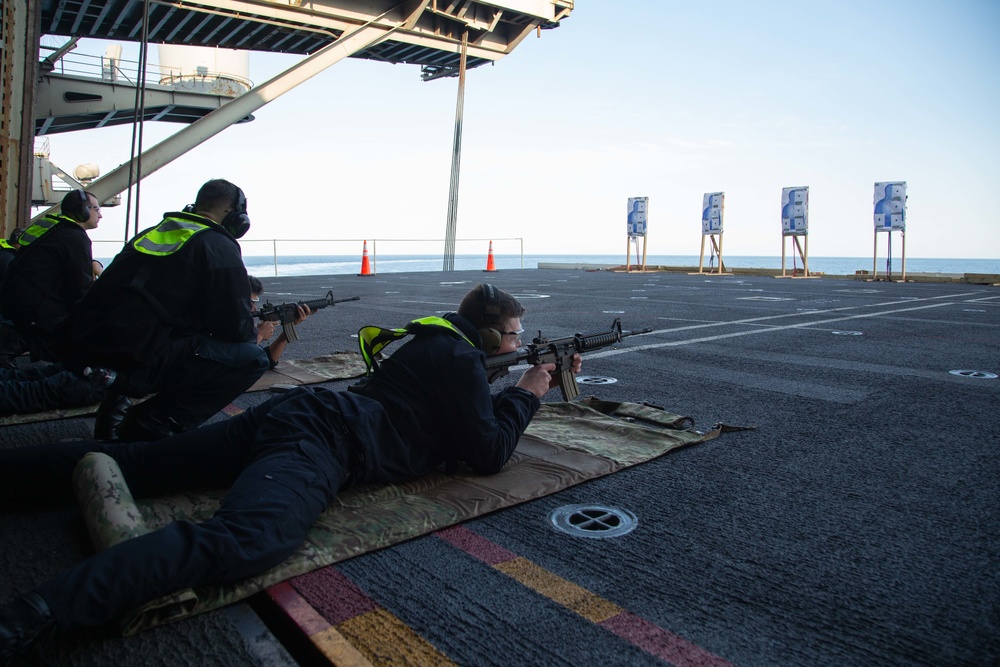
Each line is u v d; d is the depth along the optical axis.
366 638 1.73
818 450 3.37
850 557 2.21
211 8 16.27
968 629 1.79
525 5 19.95
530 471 2.94
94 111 19.69
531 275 24.11
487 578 2.06
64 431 3.69
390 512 2.46
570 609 1.89
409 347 2.63
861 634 1.77
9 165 8.11
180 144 15.04
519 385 2.99
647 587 2.02
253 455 2.26
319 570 2.10
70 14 16.92
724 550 2.26
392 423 2.50
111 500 2.14
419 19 18.95
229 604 1.90
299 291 14.79
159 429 3.20
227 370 3.27
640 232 27.70
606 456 3.15
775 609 1.89
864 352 6.41
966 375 5.28
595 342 3.24
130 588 1.67
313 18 17.38
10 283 4.68
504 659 1.65
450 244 19.94
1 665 1.50
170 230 3.10
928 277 20.50
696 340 7.21
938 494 2.77
